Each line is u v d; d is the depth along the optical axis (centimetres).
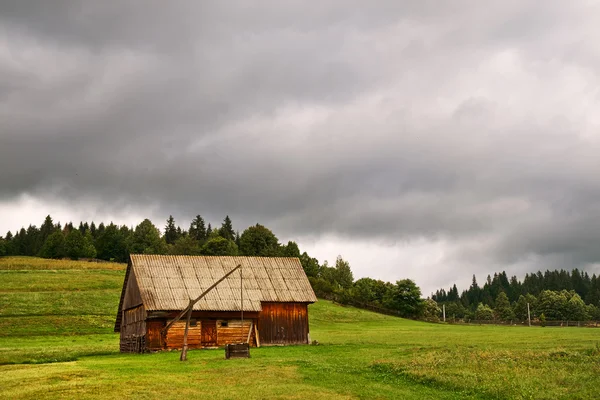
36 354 4634
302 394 2736
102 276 11806
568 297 19238
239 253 17650
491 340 5966
